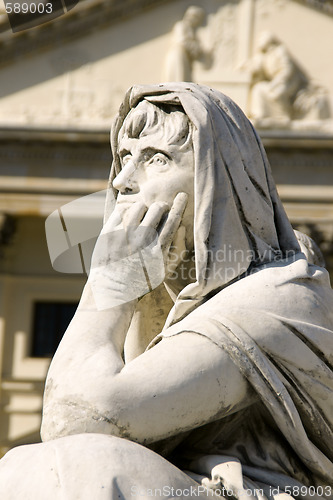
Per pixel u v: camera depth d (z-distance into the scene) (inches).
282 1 1212.5
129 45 1201.4
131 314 97.8
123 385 89.0
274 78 1190.3
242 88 1192.2
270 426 97.1
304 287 96.7
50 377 91.7
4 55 1194.0
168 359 90.6
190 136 101.2
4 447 1192.2
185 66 1195.9
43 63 1196.5
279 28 1211.2
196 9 1207.6
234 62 1200.2
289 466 95.8
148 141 101.9
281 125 1181.1
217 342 91.4
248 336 92.2
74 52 1200.2
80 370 90.4
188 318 94.5
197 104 100.0
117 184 101.4
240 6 1210.6
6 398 1228.5
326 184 1190.3
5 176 1205.1
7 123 1183.6
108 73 1197.7
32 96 1192.2
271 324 93.3
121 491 81.6
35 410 1232.2
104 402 88.1
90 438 85.2
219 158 99.3
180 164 100.8
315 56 1203.9
